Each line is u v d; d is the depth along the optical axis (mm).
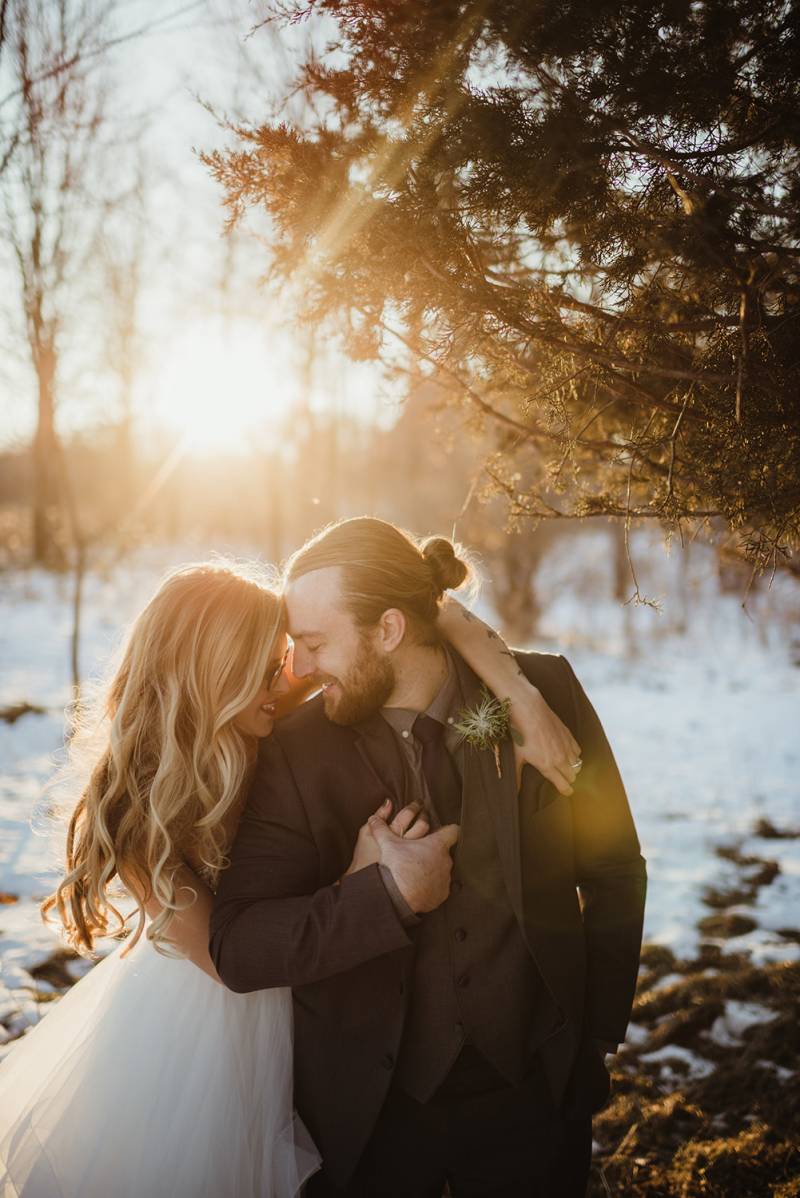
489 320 1970
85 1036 1898
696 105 1620
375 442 16719
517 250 2104
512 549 13133
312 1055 1858
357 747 1815
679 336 1964
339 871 1820
